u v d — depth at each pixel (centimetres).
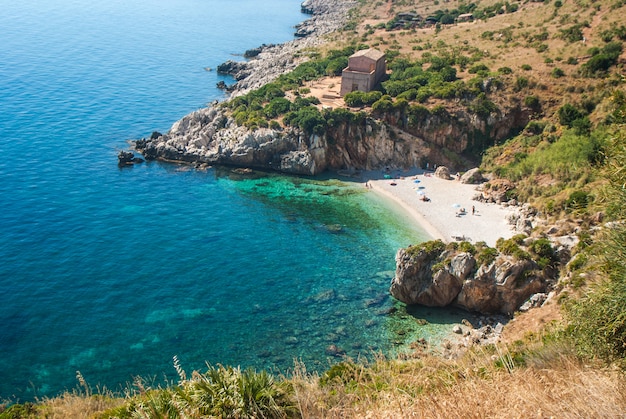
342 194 9050
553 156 8488
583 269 4684
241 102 11281
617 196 2106
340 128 10050
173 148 10238
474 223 7875
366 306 5947
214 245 7306
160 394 2153
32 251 6912
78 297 6038
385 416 1650
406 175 9806
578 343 2177
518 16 15750
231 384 2056
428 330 5500
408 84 11012
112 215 8019
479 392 1587
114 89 14162
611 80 9719
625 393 1595
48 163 9638
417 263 5850
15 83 13850
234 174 9762
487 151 10019
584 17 13250
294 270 6725
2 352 5128
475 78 10781
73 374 4869
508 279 5422
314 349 5234
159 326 5584
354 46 15138
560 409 1490
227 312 5841
